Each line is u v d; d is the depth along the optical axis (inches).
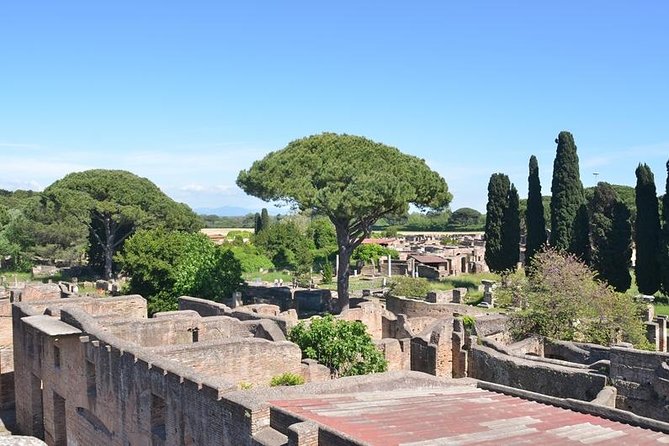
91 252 3725.4
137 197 3496.6
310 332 1280.8
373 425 652.7
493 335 1520.7
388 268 3769.7
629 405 1024.9
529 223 2942.9
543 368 1091.9
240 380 1091.3
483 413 757.3
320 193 2068.2
